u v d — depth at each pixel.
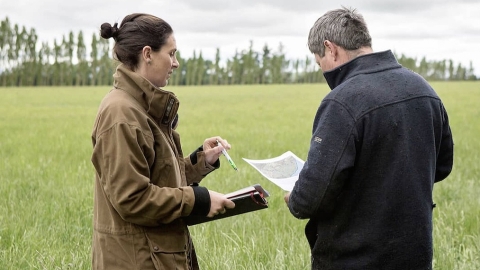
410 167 2.72
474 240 5.39
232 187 8.01
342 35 2.84
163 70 2.86
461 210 6.61
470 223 6.19
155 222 2.71
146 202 2.63
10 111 28.59
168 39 2.85
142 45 2.79
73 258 4.79
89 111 29.25
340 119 2.69
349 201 2.77
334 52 2.89
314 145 2.72
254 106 33.06
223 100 41.09
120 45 2.83
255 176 8.85
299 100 40.62
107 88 74.00
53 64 111.12
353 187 2.76
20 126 19.58
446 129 3.03
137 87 2.77
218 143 3.47
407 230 2.72
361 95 2.70
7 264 4.77
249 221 6.11
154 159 2.78
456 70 119.62
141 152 2.65
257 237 5.57
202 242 5.27
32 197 7.43
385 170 2.71
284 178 3.22
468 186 8.26
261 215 6.50
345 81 2.80
